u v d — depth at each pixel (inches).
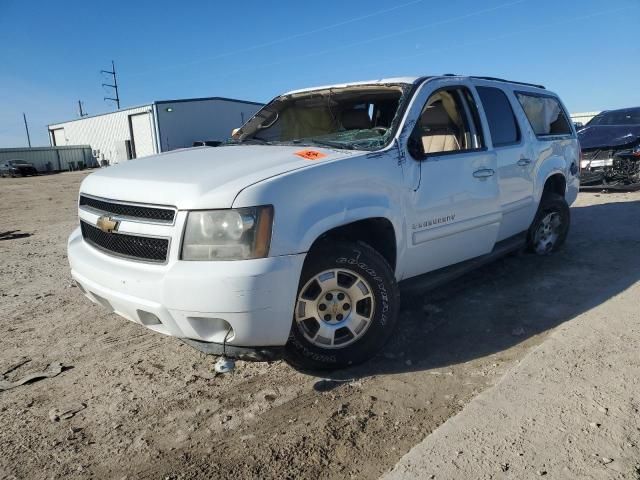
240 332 112.3
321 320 129.8
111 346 160.1
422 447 99.3
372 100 173.8
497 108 191.5
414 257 149.9
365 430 109.4
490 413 108.8
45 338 168.4
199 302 109.9
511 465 92.5
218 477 97.3
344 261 128.9
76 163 2161.7
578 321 153.3
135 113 1860.2
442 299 187.3
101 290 125.4
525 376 122.8
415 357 143.0
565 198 241.0
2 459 105.3
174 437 110.7
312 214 119.7
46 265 275.7
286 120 190.4
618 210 345.1
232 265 109.7
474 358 140.3
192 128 1785.2
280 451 103.9
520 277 207.6
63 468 102.1
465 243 167.9
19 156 2053.4
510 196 189.5
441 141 171.2
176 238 113.3
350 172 129.5
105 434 113.0
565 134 241.1
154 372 141.3
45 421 119.0
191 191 114.8
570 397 112.7
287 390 127.8
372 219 136.6
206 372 139.8
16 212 580.7
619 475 88.5
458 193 160.2
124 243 124.8
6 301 209.8
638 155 397.4
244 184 114.7
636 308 161.2
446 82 168.1
